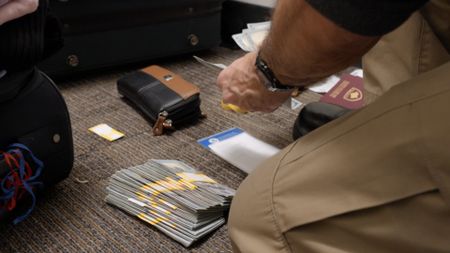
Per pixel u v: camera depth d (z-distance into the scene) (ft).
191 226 2.20
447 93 1.22
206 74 4.64
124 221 2.38
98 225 2.35
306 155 1.48
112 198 2.49
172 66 4.89
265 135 3.33
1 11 1.85
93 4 4.14
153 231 2.30
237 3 5.47
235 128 3.42
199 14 4.92
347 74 3.78
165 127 3.28
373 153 1.30
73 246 2.19
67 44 4.18
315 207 1.39
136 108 3.75
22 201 2.37
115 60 4.57
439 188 1.19
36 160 2.29
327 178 1.38
